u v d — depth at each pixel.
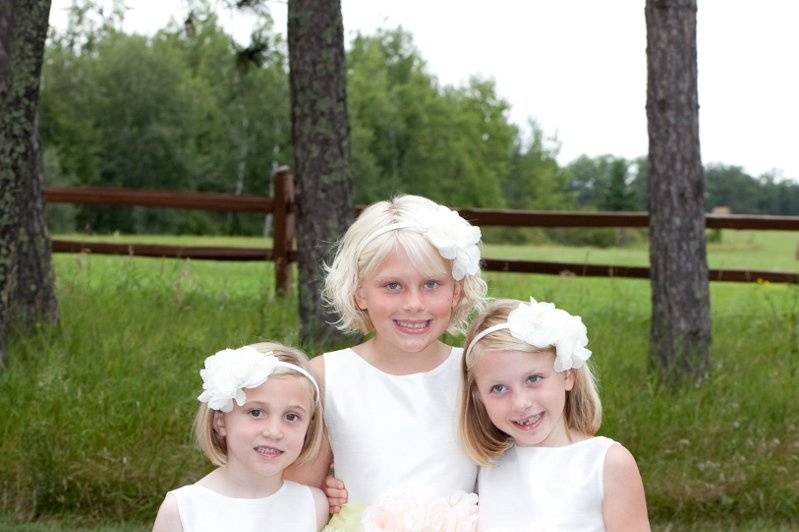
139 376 5.20
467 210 8.37
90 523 4.44
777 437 5.12
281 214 8.40
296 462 2.77
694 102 5.74
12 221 4.97
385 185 51.19
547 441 2.74
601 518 2.65
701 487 4.75
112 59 47.41
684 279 5.70
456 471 2.82
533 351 2.64
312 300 5.59
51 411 4.73
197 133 49.25
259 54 7.12
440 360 2.88
